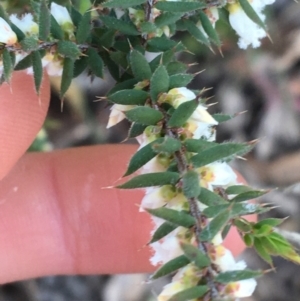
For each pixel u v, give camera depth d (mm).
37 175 185
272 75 260
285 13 258
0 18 111
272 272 272
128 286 270
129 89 114
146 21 115
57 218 187
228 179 110
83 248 189
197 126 110
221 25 165
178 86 112
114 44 122
